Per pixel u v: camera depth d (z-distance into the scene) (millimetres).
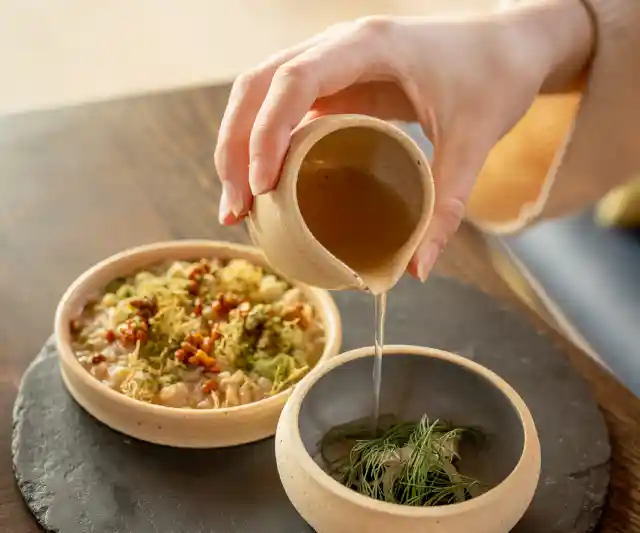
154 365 622
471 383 571
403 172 509
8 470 579
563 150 678
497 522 502
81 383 596
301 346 636
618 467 599
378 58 544
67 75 1441
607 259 864
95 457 582
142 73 1459
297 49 552
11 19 1573
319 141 509
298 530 549
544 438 610
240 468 581
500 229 735
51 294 701
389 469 543
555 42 625
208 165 844
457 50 571
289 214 478
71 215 779
